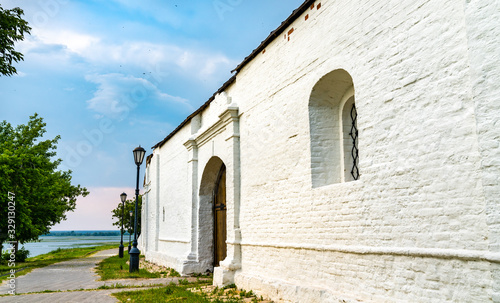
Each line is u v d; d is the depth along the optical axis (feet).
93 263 73.97
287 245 27.09
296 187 26.73
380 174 19.57
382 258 19.24
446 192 16.28
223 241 44.73
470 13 15.23
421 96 17.63
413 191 17.74
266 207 30.48
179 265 47.09
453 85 16.26
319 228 24.12
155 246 65.41
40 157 78.18
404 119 18.40
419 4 18.02
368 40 20.86
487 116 14.42
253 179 32.78
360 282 20.54
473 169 15.30
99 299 30.09
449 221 16.07
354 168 25.58
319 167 25.40
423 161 17.35
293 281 26.40
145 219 85.20
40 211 79.46
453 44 16.35
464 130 15.72
